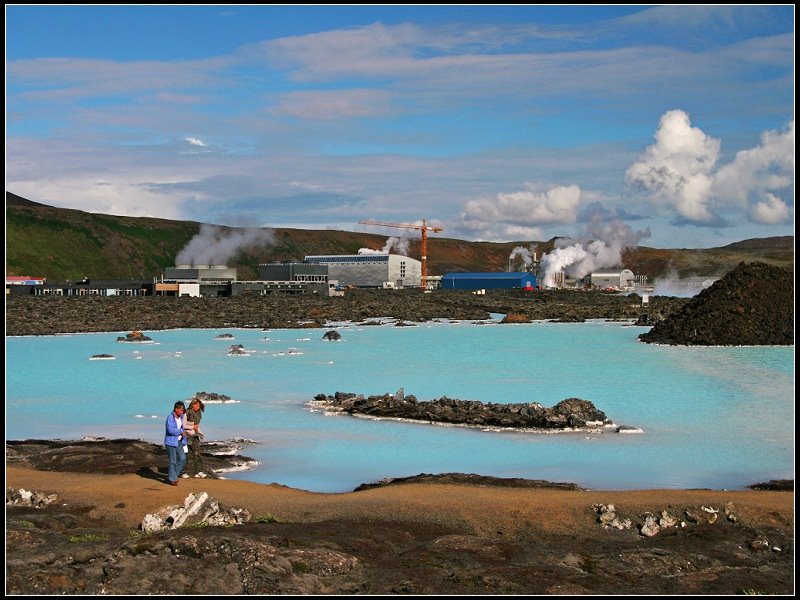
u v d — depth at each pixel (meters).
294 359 93.69
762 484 37.47
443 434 51.12
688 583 21.73
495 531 27.73
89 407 61.66
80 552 22.47
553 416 53.44
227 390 69.81
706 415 56.88
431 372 82.06
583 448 46.72
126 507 29.92
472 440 49.28
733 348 104.06
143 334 127.38
